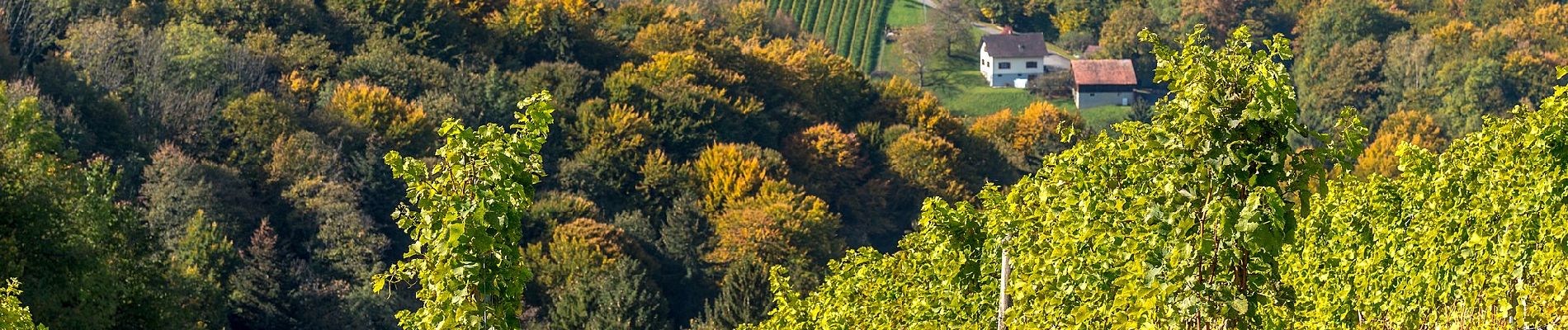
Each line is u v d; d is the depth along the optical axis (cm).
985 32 19550
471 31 11275
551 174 8894
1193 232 1138
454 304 1290
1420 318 1933
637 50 11850
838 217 8406
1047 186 1538
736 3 17488
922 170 9838
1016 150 11456
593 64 11575
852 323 2548
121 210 3653
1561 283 1597
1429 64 14088
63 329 3114
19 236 3142
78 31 9488
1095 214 1410
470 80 10000
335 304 6369
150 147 7931
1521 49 14588
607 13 13012
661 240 8206
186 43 9338
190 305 3997
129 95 8675
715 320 6250
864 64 18400
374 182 7962
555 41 11450
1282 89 1073
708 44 11944
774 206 8112
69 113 7238
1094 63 16562
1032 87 16912
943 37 17825
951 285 2142
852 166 9794
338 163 7994
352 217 7119
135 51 9294
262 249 6725
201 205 6900
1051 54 18662
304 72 10031
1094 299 1462
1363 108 14088
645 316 6166
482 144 1295
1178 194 1129
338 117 8712
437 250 1286
